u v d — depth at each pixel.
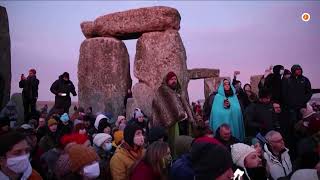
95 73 13.19
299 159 4.74
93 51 13.32
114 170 4.31
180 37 12.32
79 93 13.54
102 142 5.61
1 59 13.45
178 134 6.27
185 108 6.53
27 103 12.73
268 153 4.95
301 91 8.41
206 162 2.36
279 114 8.41
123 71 13.09
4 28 13.76
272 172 4.84
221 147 2.40
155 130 5.47
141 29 12.54
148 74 12.03
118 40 13.23
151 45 12.10
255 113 7.05
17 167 3.23
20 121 12.36
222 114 7.40
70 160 3.64
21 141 3.28
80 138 5.16
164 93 6.40
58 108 11.27
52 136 6.65
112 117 12.02
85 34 13.95
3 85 12.64
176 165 3.41
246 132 7.28
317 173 3.90
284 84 8.55
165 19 12.13
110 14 13.27
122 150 4.43
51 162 5.02
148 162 3.80
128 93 12.88
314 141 4.84
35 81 12.90
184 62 12.16
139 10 12.59
